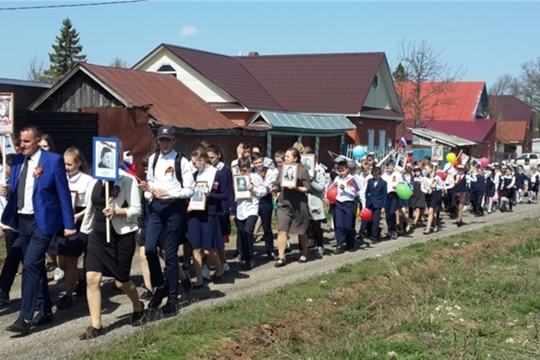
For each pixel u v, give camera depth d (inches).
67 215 313.1
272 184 492.4
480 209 927.7
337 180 556.7
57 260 376.5
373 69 1424.7
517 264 518.0
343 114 1343.5
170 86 863.7
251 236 469.4
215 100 1261.1
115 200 310.2
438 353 304.2
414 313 362.0
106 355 266.7
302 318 337.4
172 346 279.6
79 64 778.8
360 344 307.0
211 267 470.6
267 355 291.1
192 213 404.8
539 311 383.9
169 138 341.1
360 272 443.5
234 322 316.5
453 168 831.7
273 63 1481.3
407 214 733.9
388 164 676.1
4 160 363.9
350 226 552.1
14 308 356.8
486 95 2394.2
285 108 1362.0
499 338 335.0
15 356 279.1
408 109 2101.4
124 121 685.9
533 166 1227.2
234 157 896.9
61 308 357.1
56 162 311.3
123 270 313.9
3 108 366.3
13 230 339.0
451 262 512.1
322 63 1462.8
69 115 619.5
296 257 523.8
